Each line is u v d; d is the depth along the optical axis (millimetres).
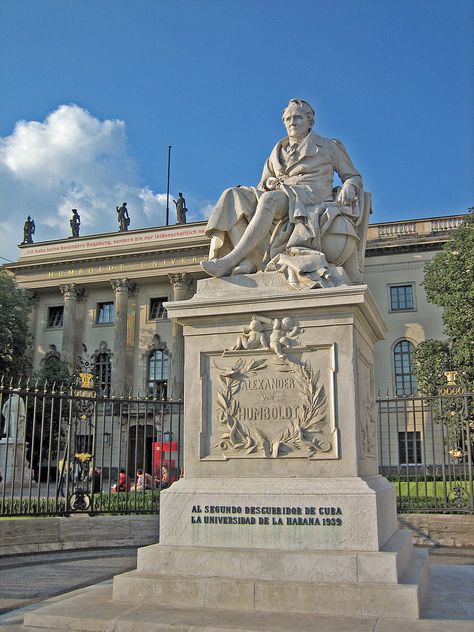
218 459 5602
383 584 4727
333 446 5363
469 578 6230
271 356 5695
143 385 52969
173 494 5508
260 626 4355
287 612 4707
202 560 5137
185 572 5160
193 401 5812
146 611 4793
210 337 5910
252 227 6211
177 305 5969
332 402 5434
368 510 5031
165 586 5020
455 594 5453
